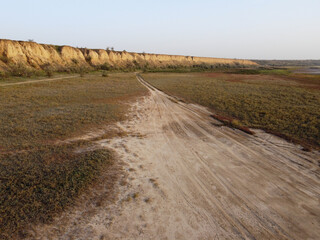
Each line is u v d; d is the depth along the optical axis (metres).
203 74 59.28
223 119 14.93
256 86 31.50
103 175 7.22
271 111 16.27
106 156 8.49
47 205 5.61
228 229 5.12
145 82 38.03
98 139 10.62
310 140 10.83
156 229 5.04
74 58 57.16
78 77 41.47
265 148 10.10
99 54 69.44
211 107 18.92
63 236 4.70
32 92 23.31
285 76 50.59
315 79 42.81
